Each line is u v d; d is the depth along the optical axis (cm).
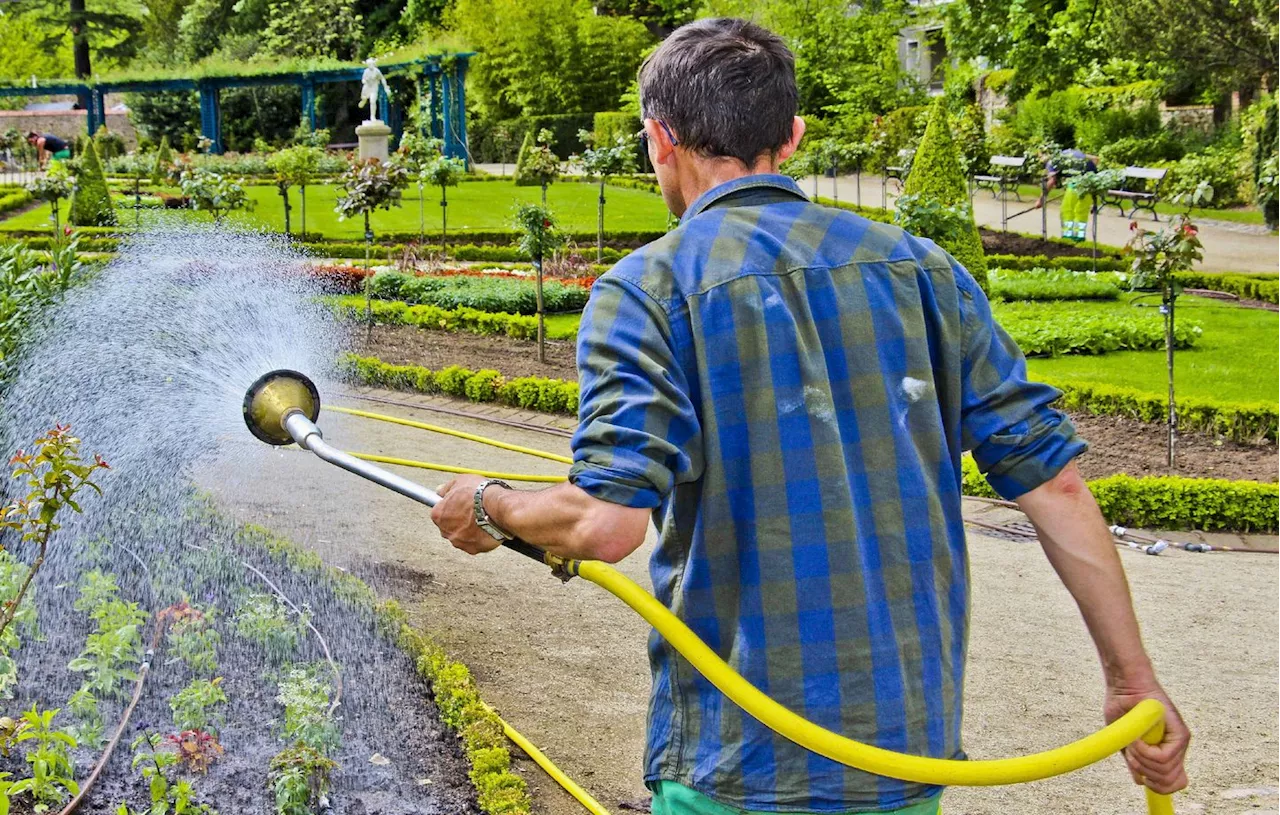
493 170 3647
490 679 474
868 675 179
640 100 204
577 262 1617
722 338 181
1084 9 2841
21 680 430
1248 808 389
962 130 2262
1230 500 705
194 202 1772
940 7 3328
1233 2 2103
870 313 187
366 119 4531
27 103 4841
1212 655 517
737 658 181
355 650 469
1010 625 546
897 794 181
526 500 181
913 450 187
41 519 359
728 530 182
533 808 381
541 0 3797
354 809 364
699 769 185
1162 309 801
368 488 700
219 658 448
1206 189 1067
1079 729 446
